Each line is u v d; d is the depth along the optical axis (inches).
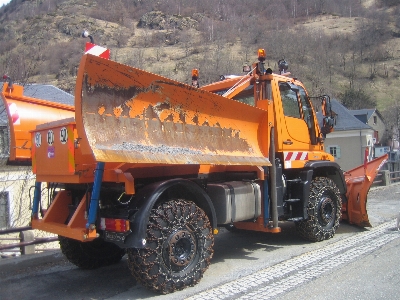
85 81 151.6
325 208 277.6
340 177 299.4
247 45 3275.1
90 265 225.3
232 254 251.8
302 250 255.0
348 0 4896.7
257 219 239.8
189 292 181.5
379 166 304.7
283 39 3383.4
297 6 4763.8
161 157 170.9
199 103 192.4
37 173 195.3
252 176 235.3
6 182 381.1
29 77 407.8
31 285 201.5
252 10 4488.2
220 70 2351.1
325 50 3408.0
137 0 4409.5
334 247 258.8
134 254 173.5
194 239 188.5
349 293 176.9
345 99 2529.5
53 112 231.9
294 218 258.4
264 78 245.6
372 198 523.8
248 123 224.4
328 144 1525.6
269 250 258.7
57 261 243.4
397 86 2933.1
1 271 222.5
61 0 3934.5
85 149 150.6
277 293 178.2
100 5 4119.1
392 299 169.5
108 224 175.8
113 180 176.4
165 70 2576.3
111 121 158.7
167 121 179.0
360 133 1465.3
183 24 3954.2
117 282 203.3
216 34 3604.8
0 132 266.1
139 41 3545.8
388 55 3454.7
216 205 213.9
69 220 195.5
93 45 164.6
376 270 207.9
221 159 198.7
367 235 291.9
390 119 2126.0
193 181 201.0
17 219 350.0
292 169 265.3
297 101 275.6
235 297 174.4
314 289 182.4
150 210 174.2
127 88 164.1
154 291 177.8
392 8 4559.5
